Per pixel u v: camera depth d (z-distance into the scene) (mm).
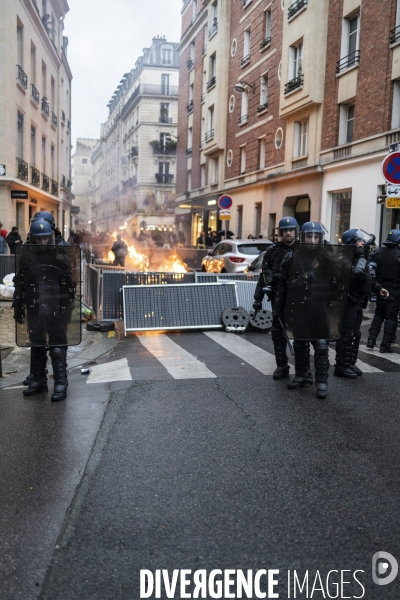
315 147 20562
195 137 37000
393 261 7797
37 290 5535
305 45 20422
